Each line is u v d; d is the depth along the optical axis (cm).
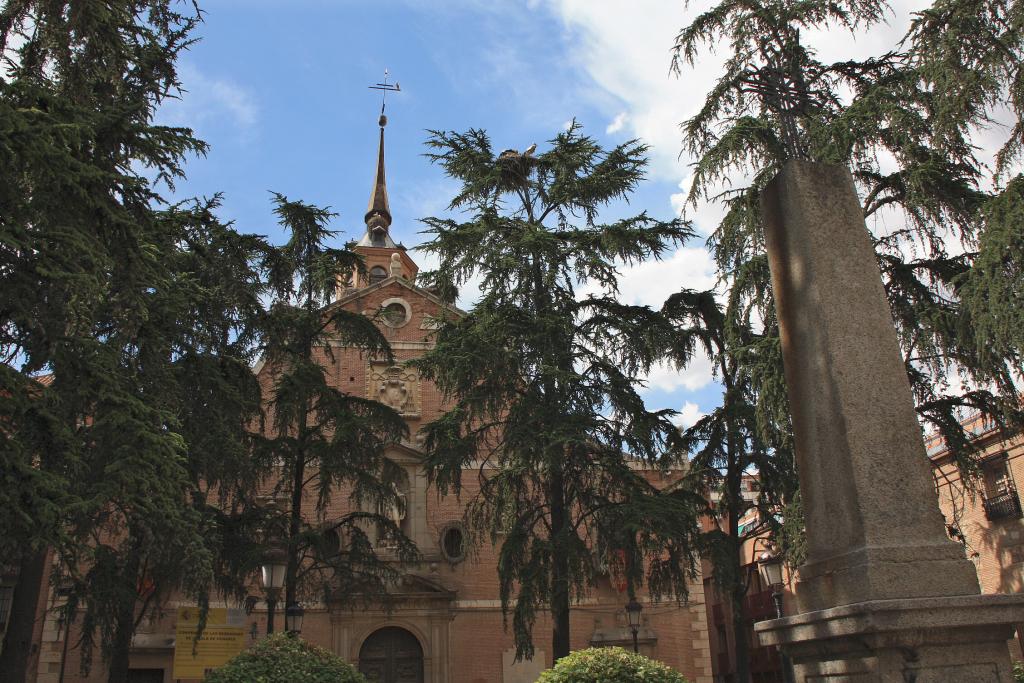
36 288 1172
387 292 3300
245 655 1191
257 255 2189
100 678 2530
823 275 755
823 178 801
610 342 2214
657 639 2923
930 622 607
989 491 2397
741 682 1989
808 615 689
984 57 1212
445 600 2859
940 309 1566
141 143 1362
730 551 2070
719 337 2259
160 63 1589
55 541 1131
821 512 725
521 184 2338
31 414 1181
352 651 2764
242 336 2122
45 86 1322
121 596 1650
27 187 1226
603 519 2048
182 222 1928
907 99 1416
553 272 2117
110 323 1558
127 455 1273
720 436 2153
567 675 1158
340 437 2173
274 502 2392
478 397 2123
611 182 2259
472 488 3053
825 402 729
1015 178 1270
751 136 1452
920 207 1549
